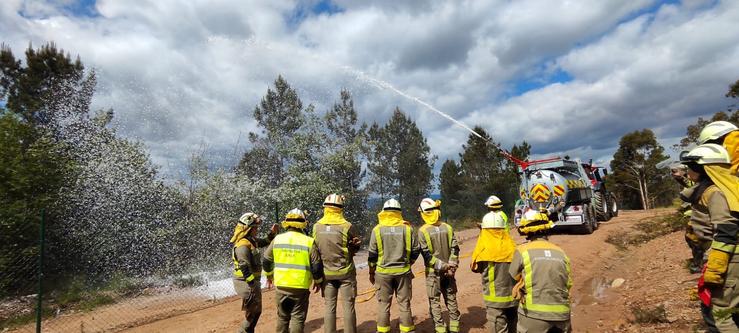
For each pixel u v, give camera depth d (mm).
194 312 9016
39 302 7570
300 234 5355
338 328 6828
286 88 23188
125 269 13344
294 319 5254
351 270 5637
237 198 15477
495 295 4688
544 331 3617
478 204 28625
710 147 3400
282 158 18562
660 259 10211
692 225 3693
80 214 12914
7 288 10539
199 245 14742
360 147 19844
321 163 18312
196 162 15938
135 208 14258
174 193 15398
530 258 3729
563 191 14914
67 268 12352
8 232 10625
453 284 5730
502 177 28250
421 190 28422
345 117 23094
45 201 11523
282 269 5211
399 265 5484
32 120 14953
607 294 7852
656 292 6957
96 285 12070
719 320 3205
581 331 5816
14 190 10828
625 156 46094
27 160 11656
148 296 11227
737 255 3137
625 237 14828
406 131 29906
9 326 8906
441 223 5770
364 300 8438
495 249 4688
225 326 7605
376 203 22688
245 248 5680
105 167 14016
